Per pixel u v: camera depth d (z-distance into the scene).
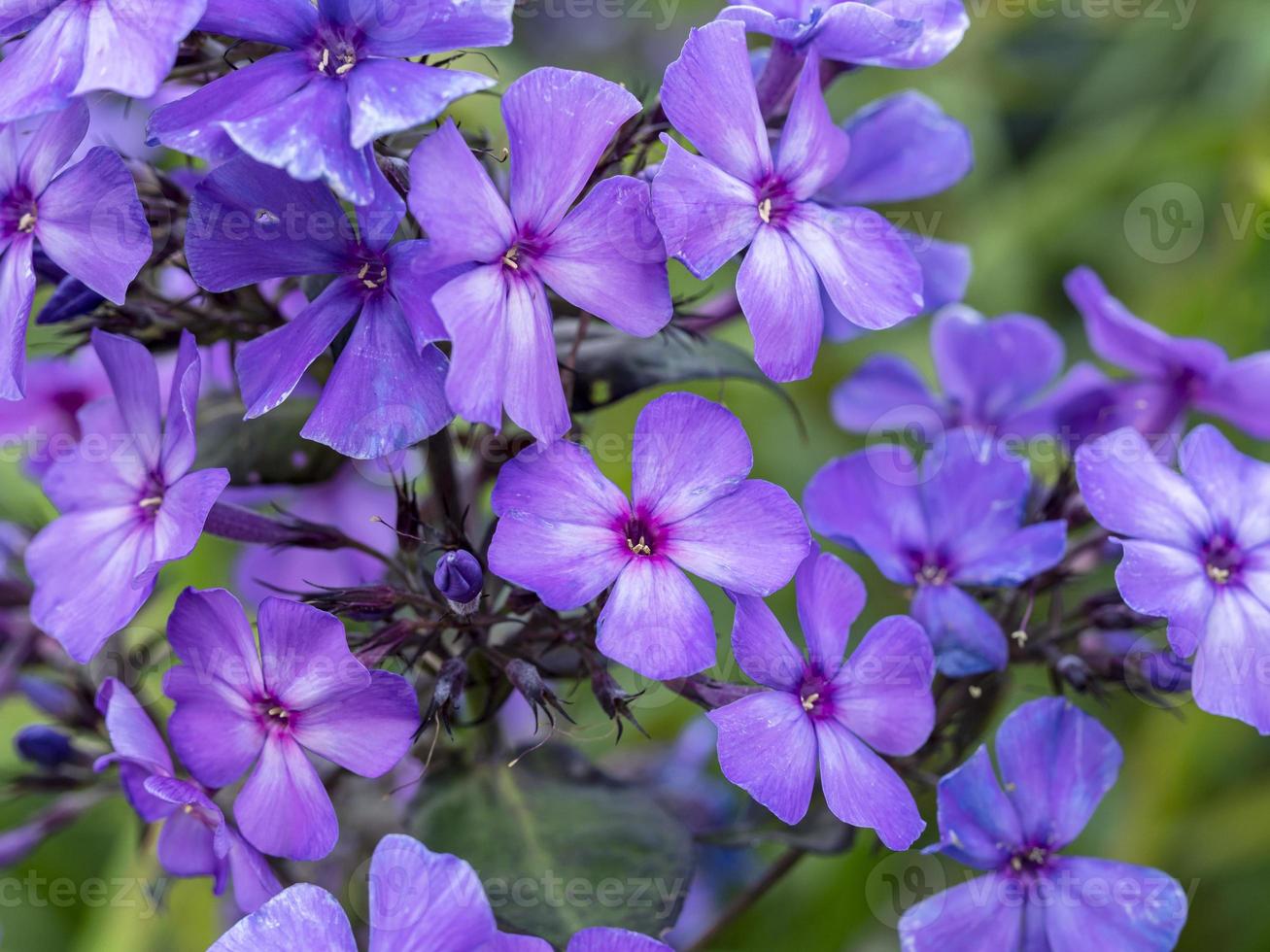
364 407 0.20
